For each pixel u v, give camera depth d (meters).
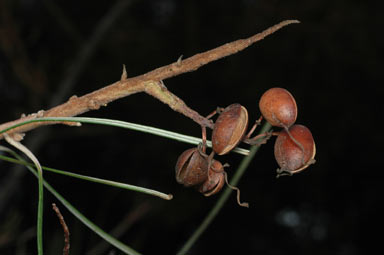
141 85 0.32
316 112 1.08
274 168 1.16
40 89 0.75
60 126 0.94
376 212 1.25
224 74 1.08
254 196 1.21
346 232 1.31
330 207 1.27
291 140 0.33
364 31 1.03
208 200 1.09
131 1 0.81
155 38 1.09
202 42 1.13
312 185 1.20
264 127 0.33
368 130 1.08
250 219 1.24
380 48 1.05
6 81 0.93
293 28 1.04
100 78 1.02
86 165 1.06
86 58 0.79
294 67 1.06
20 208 0.82
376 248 1.29
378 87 1.06
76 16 1.09
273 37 1.06
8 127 0.32
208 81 1.09
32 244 0.51
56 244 0.41
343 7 1.03
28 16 0.94
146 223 0.90
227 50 0.32
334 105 1.07
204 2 1.13
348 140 1.10
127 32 1.03
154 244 1.01
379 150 1.10
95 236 0.41
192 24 1.12
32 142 0.76
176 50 1.12
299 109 1.08
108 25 0.80
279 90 0.33
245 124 0.33
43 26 0.96
